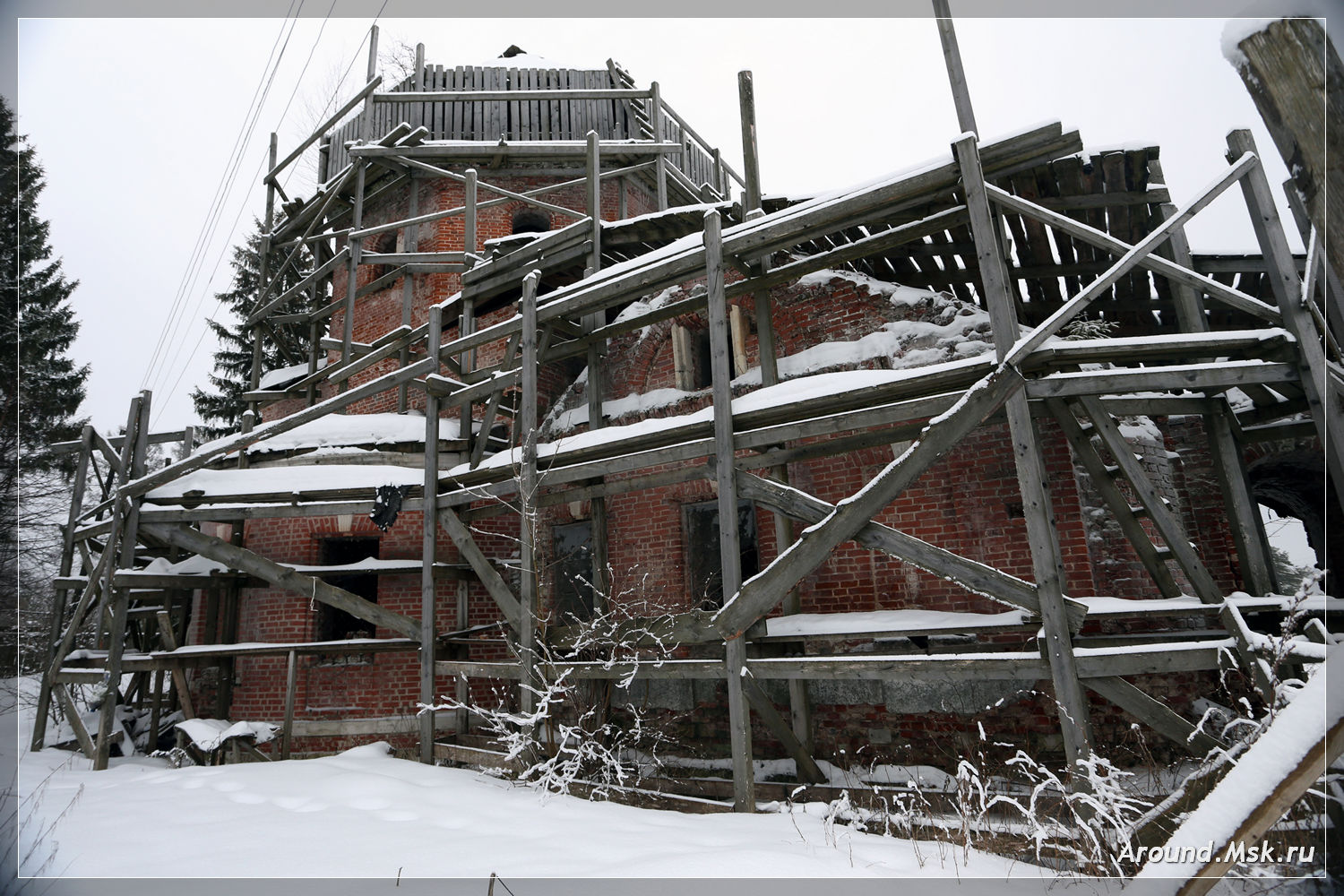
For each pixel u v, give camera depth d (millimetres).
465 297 9375
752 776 5352
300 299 23562
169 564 9492
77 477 9758
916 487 7367
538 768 5801
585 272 9336
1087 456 5887
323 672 9500
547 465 7262
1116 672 4391
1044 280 7281
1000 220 6066
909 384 5340
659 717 8062
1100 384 4781
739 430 6176
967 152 5195
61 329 11625
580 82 15000
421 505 7980
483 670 7012
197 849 4129
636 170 13969
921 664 4887
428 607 7609
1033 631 6363
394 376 8312
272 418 15016
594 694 7840
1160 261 4984
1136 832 3660
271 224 15430
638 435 6559
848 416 5457
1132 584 6453
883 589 7281
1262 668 4086
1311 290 4613
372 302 13734
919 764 6688
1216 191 5031
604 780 6367
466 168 13703
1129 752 5828
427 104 14164
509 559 10164
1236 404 7156
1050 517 4660
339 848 4148
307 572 9180
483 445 7984
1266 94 1676
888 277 8133
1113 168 5758
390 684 9344
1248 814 2193
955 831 4473
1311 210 1643
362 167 13172
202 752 7945
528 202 13742
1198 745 4293
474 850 4074
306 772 6441
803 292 8516
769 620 6363
